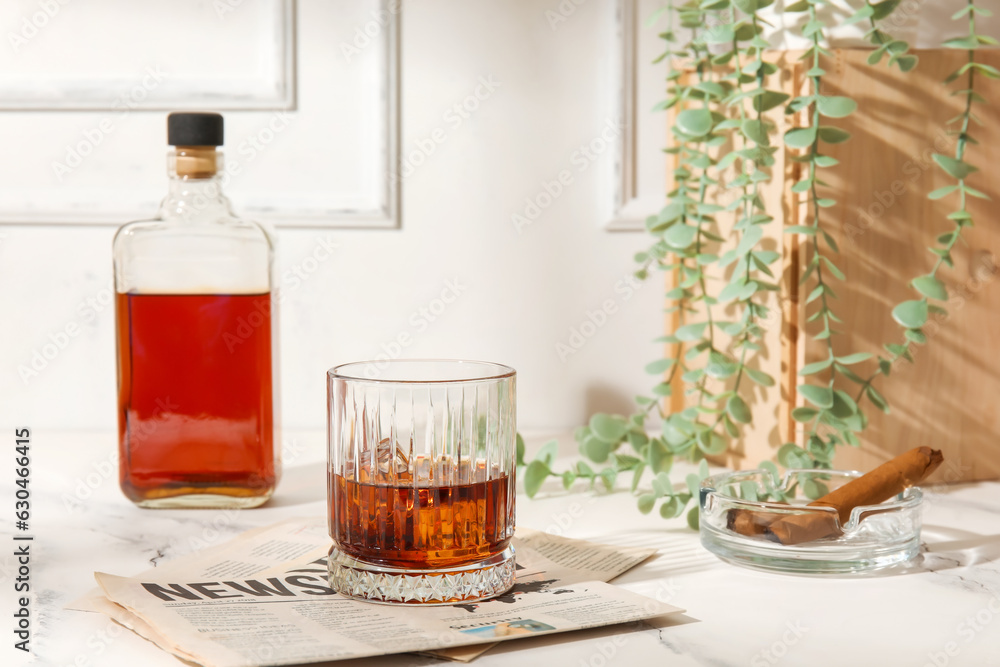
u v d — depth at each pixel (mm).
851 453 1215
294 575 1050
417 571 1011
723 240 1232
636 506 1200
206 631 973
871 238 1199
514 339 1399
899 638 990
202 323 1175
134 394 1177
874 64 1184
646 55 1372
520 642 985
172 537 1129
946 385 1221
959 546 1112
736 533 1078
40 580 1059
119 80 1363
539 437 1377
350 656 953
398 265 1391
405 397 1014
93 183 1371
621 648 979
